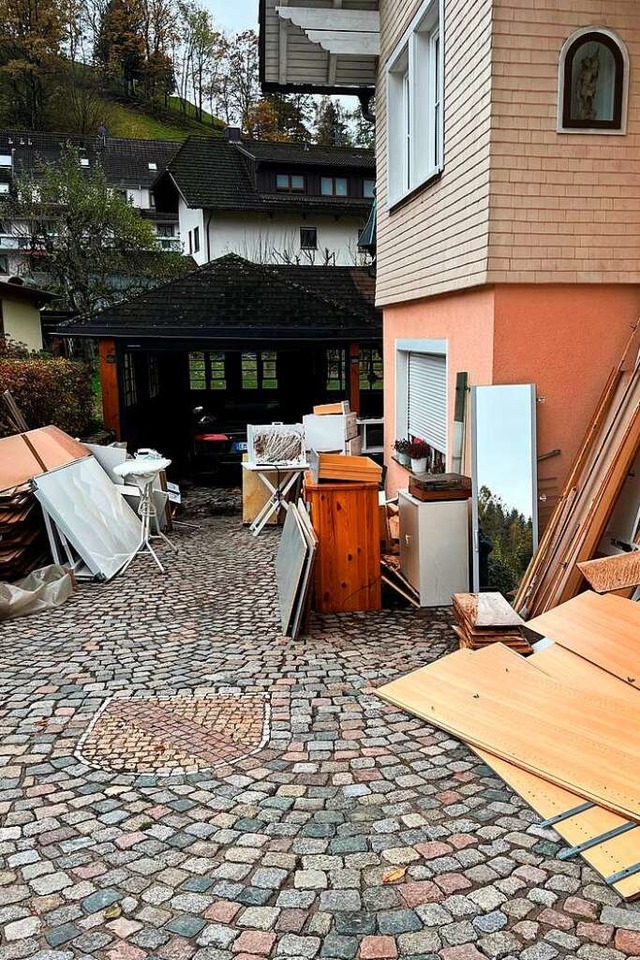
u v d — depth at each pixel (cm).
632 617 440
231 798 335
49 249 2402
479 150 600
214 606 637
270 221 3134
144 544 851
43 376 1038
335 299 1767
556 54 575
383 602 632
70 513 738
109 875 282
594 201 597
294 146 3481
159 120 6122
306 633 561
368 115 1104
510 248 593
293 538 624
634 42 582
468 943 241
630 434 528
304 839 301
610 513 530
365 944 243
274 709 430
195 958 239
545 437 624
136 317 1224
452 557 611
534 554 609
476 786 339
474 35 600
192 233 3253
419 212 796
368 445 1319
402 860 285
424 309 820
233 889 271
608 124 588
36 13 5250
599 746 346
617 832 292
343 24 947
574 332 616
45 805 332
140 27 6166
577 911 254
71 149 2716
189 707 435
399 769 357
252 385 1614
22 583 669
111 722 417
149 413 1477
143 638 559
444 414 788
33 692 461
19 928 254
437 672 442
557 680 411
